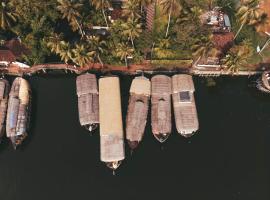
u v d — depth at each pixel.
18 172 90.44
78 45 95.94
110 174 89.44
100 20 103.25
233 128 95.19
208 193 87.19
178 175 89.19
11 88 97.94
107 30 104.44
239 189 87.69
